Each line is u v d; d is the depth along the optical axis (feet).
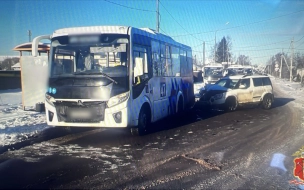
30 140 24.93
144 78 27.58
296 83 142.82
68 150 21.99
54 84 24.61
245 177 16.63
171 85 36.52
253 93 47.91
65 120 24.22
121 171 17.25
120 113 23.68
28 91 42.29
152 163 18.90
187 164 18.80
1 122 31.89
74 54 24.98
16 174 16.60
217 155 21.03
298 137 27.30
